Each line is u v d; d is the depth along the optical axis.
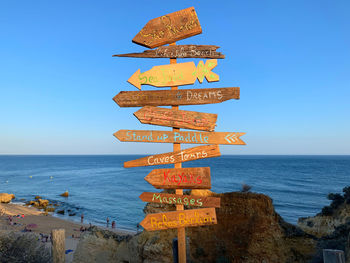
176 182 5.63
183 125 5.72
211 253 11.71
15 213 48.78
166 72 5.89
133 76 5.92
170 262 12.02
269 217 12.12
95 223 45.06
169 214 5.58
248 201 12.71
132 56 5.94
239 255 11.18
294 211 47.28
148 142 5.71
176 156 5.70
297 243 11.41
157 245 12.51
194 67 5.88
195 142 5.65
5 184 102.69
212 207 5.61
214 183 84.44
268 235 11.51
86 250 14.45
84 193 77.81
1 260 8.95
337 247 9.94
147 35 6.03
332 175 115.75
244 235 11.74
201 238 12.45
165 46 5.92
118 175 132.38
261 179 98.56
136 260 13.01
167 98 5.81
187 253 5.79
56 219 46.66
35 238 10.90
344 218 15.38
